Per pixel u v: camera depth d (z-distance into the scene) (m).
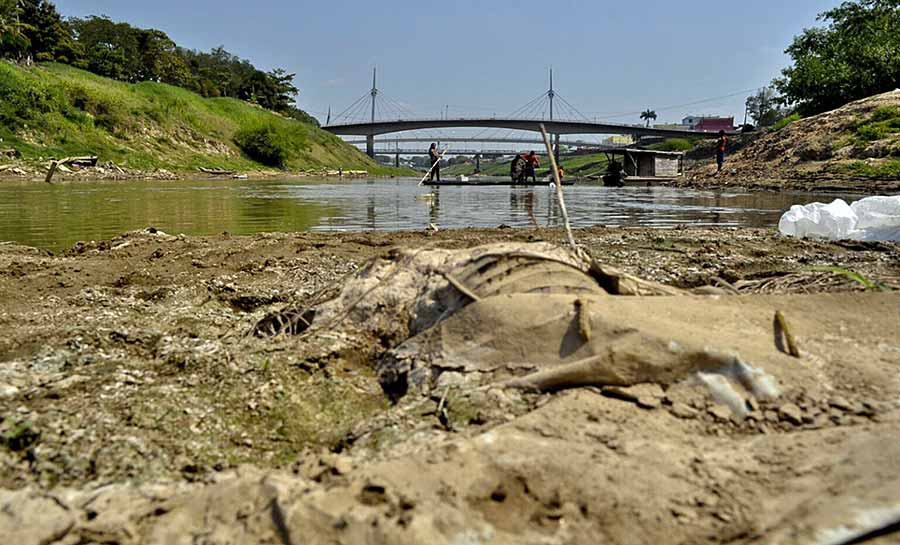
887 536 2.01
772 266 6.95
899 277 5.74
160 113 63.12
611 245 8.70
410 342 3.85
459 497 2.29
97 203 17.97
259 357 3.89
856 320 3.62
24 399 3.29
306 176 68.38
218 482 2.58
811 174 24.59
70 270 7.01
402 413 3.12
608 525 2.15
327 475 2.55
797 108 44.41
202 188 28.86
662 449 2.57
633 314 3.45
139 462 2.75
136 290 6.15
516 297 3.71
